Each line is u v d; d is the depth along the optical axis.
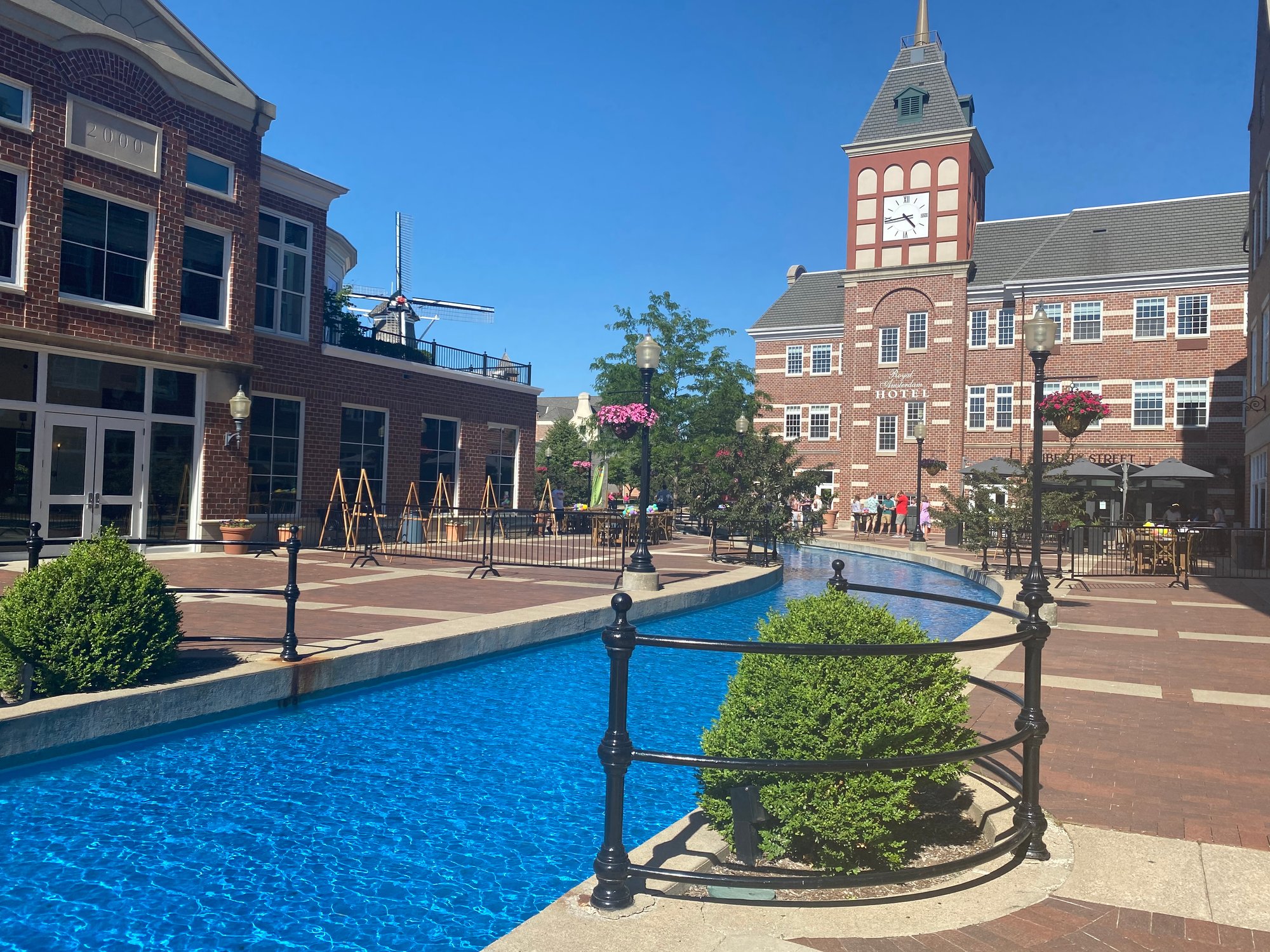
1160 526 19.59
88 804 5.21
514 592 13.06
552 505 27.70
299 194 19.88
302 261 20.02
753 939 3.17
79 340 14.62
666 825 5.11
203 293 17.16
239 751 6.25
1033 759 4.06
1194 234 34.53
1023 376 36.25
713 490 19.55
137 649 6.55
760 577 16.58
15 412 14.17
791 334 42.72
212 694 6.77
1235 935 3.24
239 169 17.64
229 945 3.69
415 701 7.76
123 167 15.43
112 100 15.23
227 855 4.57
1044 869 3.84
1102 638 10.58
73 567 6.51
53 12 14.21
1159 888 3.65
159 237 16.05
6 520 14.09
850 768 3.39
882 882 3.42
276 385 19.14
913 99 39.19
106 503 15.49
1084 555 23.34
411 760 6.19
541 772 6.00
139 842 4.70
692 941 3.16
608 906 3.42
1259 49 23.31
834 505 40.75
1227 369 32.78
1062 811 4.67
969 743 4.61
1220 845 4.17
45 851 4.56
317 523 20.16
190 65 16.48
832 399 41.62
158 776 5.71
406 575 14.95
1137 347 34.28
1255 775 5.36
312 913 3.98
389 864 4.51
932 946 3.13
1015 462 18.70
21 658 6.07
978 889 3.63
